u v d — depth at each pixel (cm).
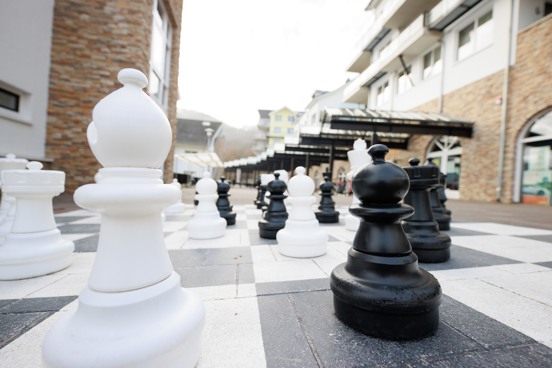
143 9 567
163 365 68
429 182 193
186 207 526
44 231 160
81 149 564
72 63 555
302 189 207
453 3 980
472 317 110
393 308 92
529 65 785
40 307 113
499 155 860
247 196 973
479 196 927
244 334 95
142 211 78
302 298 127
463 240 265
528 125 801
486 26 932
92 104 564
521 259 197
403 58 1347
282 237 201
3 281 142
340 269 116
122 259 76
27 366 77
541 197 772
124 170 78
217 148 3675
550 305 121
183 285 141
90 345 65
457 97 1034
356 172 118
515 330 100
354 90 1900
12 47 457
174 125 819
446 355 85
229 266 174
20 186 148
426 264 185
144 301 73
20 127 484
